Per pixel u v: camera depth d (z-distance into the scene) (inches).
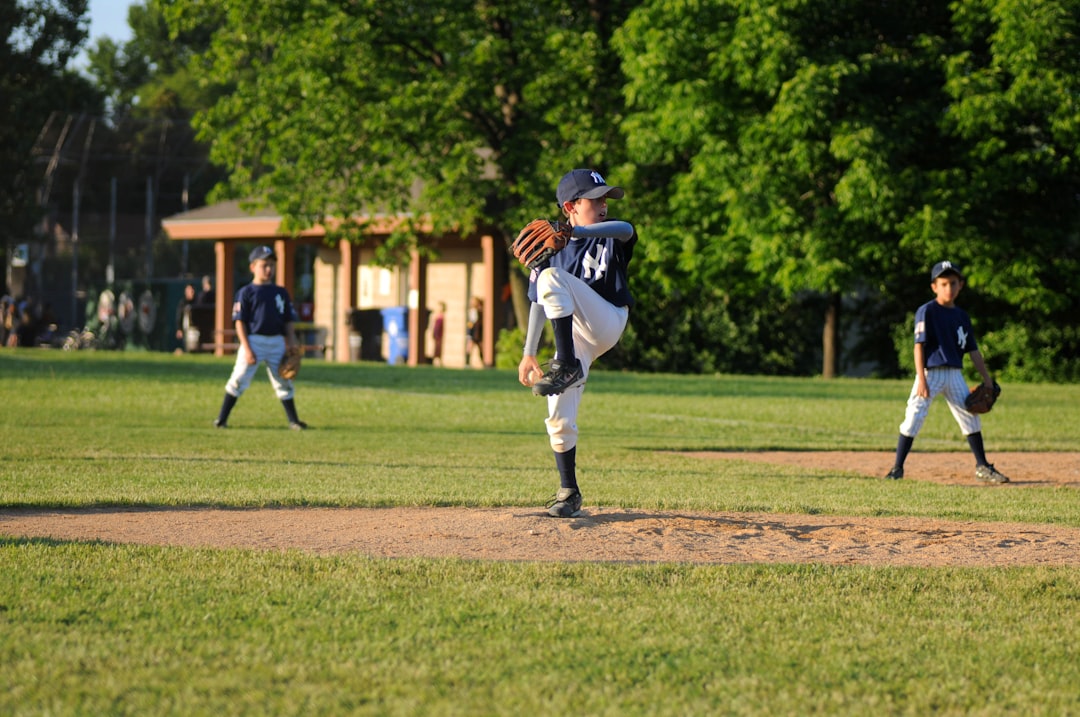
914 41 3732.8
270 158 4411.9
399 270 5398.6
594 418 2352.4
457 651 581.3
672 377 3710.6
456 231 4731.8
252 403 2583.7
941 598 708.7
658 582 733.9
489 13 4217.5
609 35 4237.2
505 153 4256.9
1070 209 3892.7
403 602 673.0
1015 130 3752.5
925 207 3560.5
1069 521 1042.1
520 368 916.0
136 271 7386.8
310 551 825.5
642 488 1238.3
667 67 3713.1
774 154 3661.4
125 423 2082.9
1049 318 3983.8
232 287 5610.2
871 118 3558.1
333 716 488.4
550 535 884.0
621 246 919.0
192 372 3503.9
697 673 553.9
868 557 843.4
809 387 3277.6
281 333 2054.6
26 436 1787.6
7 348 5428.2
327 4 4146.2
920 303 4247.0
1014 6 3444.9
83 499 1058.1
